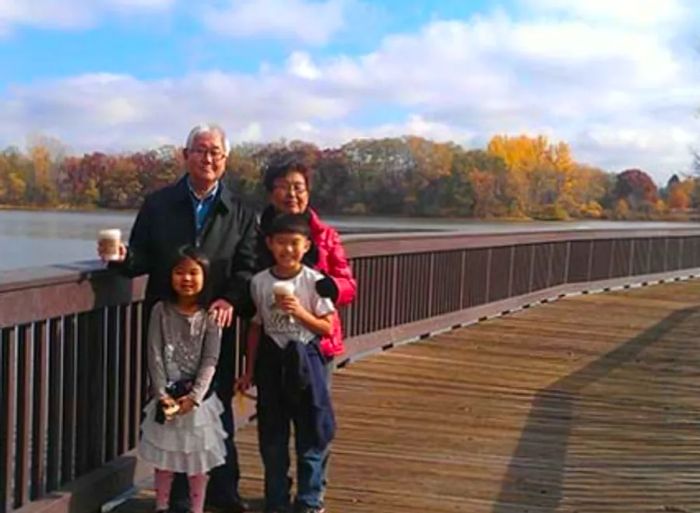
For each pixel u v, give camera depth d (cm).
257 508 363
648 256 1468
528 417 532
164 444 320
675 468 429
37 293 287
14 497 288
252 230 342
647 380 654
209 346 318
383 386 608
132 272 330
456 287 891
